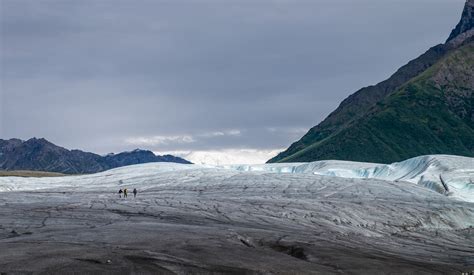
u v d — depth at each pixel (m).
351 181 135.75
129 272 35.66
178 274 36.34
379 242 66.88
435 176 144.75
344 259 45.62
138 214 77.56
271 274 38.00
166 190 131.75
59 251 40.69
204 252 43.56
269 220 77.31
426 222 89.50
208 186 135.75
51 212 77.25
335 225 78.00
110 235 51.16
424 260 53.81
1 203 93.88
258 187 129.88
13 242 46.09
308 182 135.25
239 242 50.81
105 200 98.00
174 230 56.09
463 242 74.00
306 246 50.41
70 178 168.62
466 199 119.50
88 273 34.84
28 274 34.22
